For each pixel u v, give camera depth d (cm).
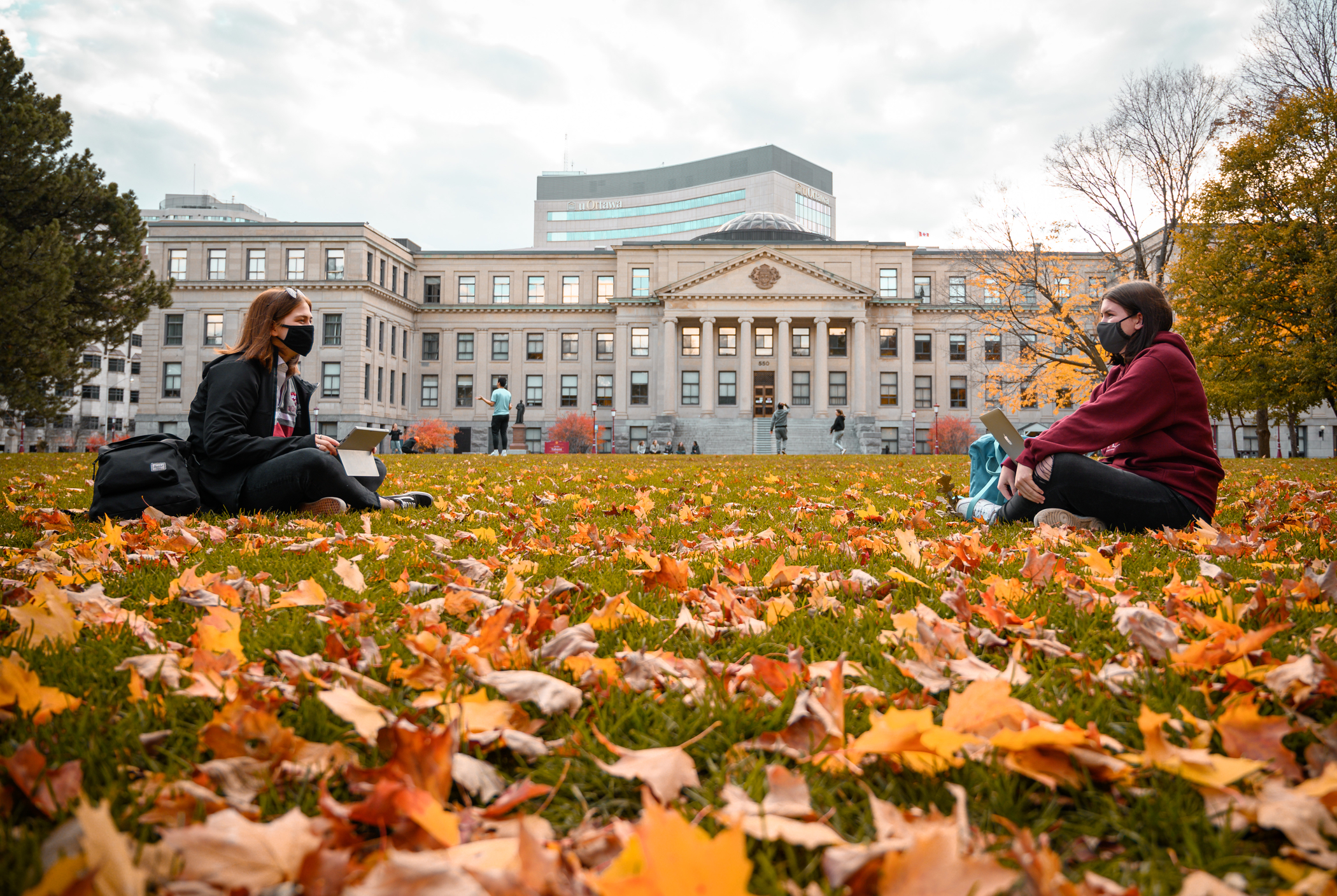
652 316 5281
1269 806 94
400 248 5353
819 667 150
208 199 11362
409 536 359
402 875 73
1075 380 2533
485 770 108
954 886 74
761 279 4981
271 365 448
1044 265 2491
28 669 142
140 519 387
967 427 4969
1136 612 182
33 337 2048
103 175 2383
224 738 110
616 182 11094
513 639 171
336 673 147
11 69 2186
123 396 6788
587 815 100
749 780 105
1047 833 94
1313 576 221
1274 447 5091
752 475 972
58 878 69
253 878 78
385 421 5094
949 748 102
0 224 2045
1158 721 109
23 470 870
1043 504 394
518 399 5428
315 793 103
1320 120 1741
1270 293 1780
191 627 185
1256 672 140
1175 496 372
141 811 96
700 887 65
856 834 95
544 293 5538
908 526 418
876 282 5228
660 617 201
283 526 379
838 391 5147
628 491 686
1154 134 2092
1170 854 91
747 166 10525
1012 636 183
